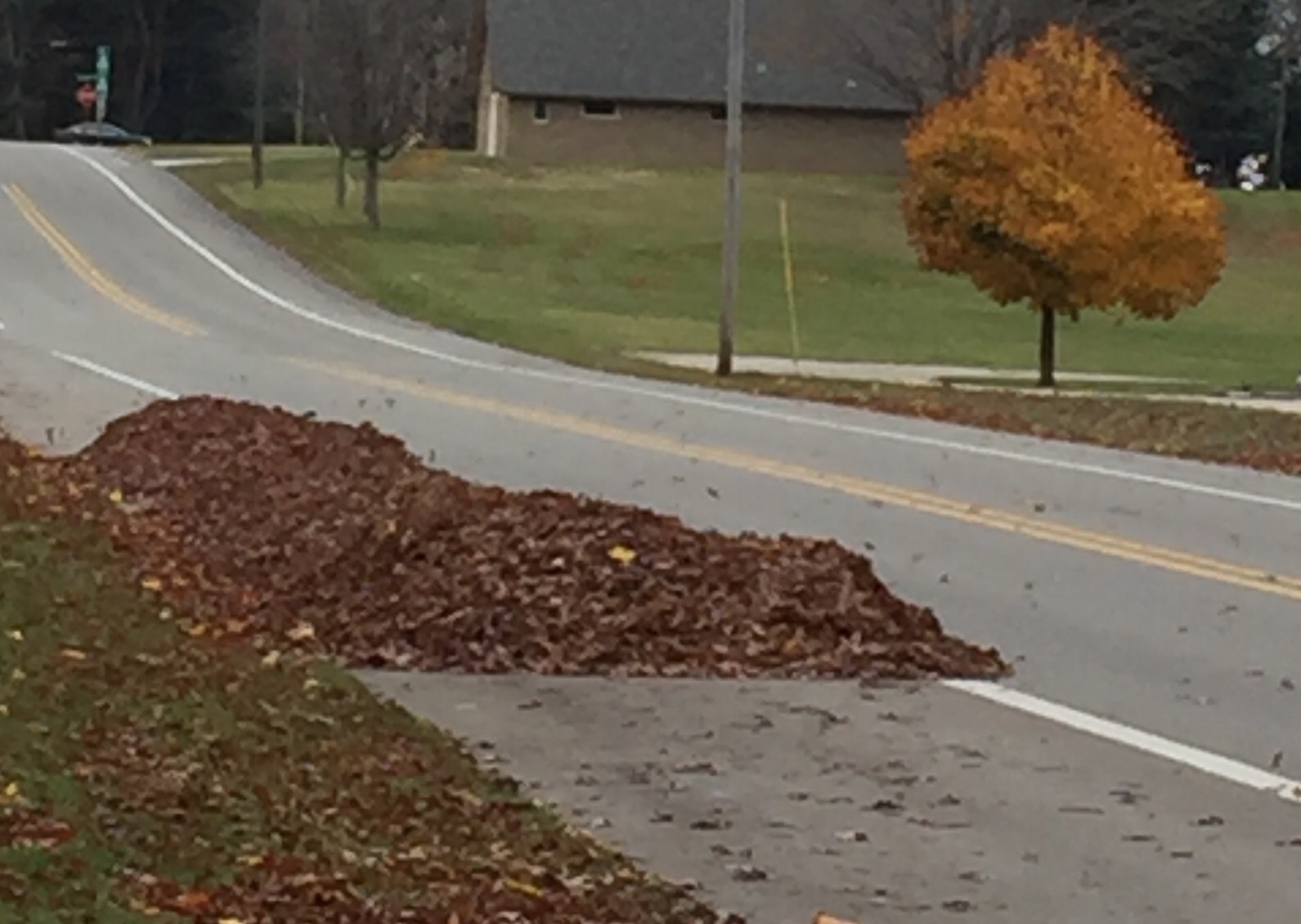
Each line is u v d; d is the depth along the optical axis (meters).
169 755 8.36
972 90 44.84
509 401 25.83
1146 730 10.38
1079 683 11.41
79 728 8.56
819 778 9.34
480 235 59.47
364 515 13.38
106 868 6.79
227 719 9.12
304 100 75.19
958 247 38.16
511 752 9.64
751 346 45.19
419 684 10.91
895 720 10.45
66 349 30.73
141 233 51.81
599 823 8.54
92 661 9.83
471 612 11.69
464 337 37.84
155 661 10.04
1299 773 9.62
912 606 12.39
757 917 7.38
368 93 58.91
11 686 9.06
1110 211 37.34
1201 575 14.86
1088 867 8.09
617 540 12.45
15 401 23.38
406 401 25.31
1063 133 37.38
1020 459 21.69
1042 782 9.34
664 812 8.73
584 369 32.62
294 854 7.27
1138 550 15.84
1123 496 18.95
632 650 11.48
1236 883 7.93
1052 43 37.72
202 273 46.16
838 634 11.84
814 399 28.84
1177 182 37.59
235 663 10.32
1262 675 11.71
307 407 24.08
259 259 49.03
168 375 27.28
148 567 12.65
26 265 45.53
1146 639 12.64
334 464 15.90
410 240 57.75
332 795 8.18
